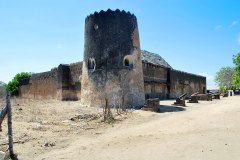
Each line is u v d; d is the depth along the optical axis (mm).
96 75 21734
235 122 13352
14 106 23359
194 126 12836
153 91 32625
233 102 25938
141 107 20797
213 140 9656
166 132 11859
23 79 43719
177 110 20297
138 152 8766
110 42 21469
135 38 22453
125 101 20703
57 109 20844
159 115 17609
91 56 22266
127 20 22016
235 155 7703
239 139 9602
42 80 37688
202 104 25703
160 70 34406
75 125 14305
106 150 9375
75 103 25422
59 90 32656
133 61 21812
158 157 8047
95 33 22188
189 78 42125
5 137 11242
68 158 8648
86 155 8883
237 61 48875
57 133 12438
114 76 21000
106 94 21062
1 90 16000
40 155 9117
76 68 31859
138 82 21984
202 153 8109
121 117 16641
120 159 8156
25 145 10227
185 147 8914
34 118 16375
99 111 19188
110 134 12266
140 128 13281
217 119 14539
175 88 37406
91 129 13492
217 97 34125
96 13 22250
